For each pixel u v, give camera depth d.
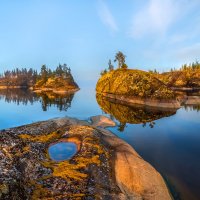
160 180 25.11
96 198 19.69
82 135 36.28
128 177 24.86
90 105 92.94
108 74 130.88
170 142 39.97
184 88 175.00
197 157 32.62
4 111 78.25
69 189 20.66
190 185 24.47
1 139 27.27
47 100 115.62
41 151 29.03
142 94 86.62
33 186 20.36
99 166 25.91
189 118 62.44
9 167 20.95
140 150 35.66
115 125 53.50
